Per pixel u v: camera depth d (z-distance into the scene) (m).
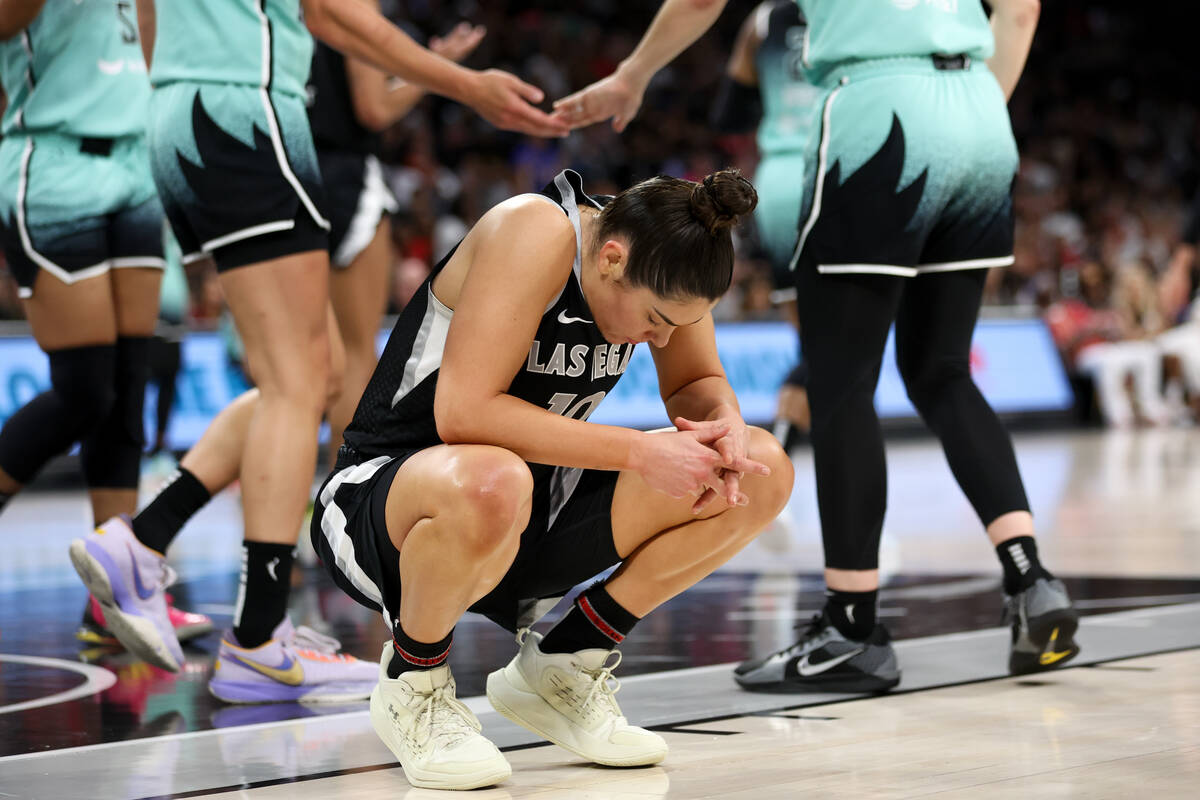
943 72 9.79
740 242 41.91
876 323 9.82
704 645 11.26
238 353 28.33
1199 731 7.91
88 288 11.66
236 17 9.67
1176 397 42.91
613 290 6.92
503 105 10.70
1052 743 7.69
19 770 7.44
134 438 12.48
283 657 9.52
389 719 7.29
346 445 7.83
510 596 7.86
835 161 9.76
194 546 19.27
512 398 6.99
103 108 11.62
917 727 8.21
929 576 15.10
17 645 11.86
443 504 6.70
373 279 14.41
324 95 14.00
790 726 8.32
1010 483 9.97
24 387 27.02
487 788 7.01
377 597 7.39
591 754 7.49
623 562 7.77
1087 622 11.81
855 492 9.56
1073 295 44.31
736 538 7.63
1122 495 23.30
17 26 11.20
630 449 6.93
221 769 7.48
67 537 20.59
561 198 7.15
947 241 10.09
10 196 11.51
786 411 17.53
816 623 9.61
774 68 17.91
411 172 40.44
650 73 11.40
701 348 7.93
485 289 6.91
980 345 40.34
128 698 9.63
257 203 9.58
